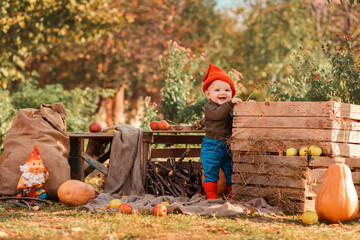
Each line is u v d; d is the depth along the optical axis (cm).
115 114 1875
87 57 1759
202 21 2027
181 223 438
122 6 1820
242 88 928
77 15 1314
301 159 499
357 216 491
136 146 647
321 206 457
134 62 1855
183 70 1007
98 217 466
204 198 575
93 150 712
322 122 500
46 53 1841
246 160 534
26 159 591
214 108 580
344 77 734
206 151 581
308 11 1633
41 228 400
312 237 387
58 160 600
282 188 512
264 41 1711
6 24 1212
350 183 459
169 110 955
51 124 632
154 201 543
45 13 1291
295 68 809
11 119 1068
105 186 666
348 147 518
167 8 1944
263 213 488
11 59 1398
